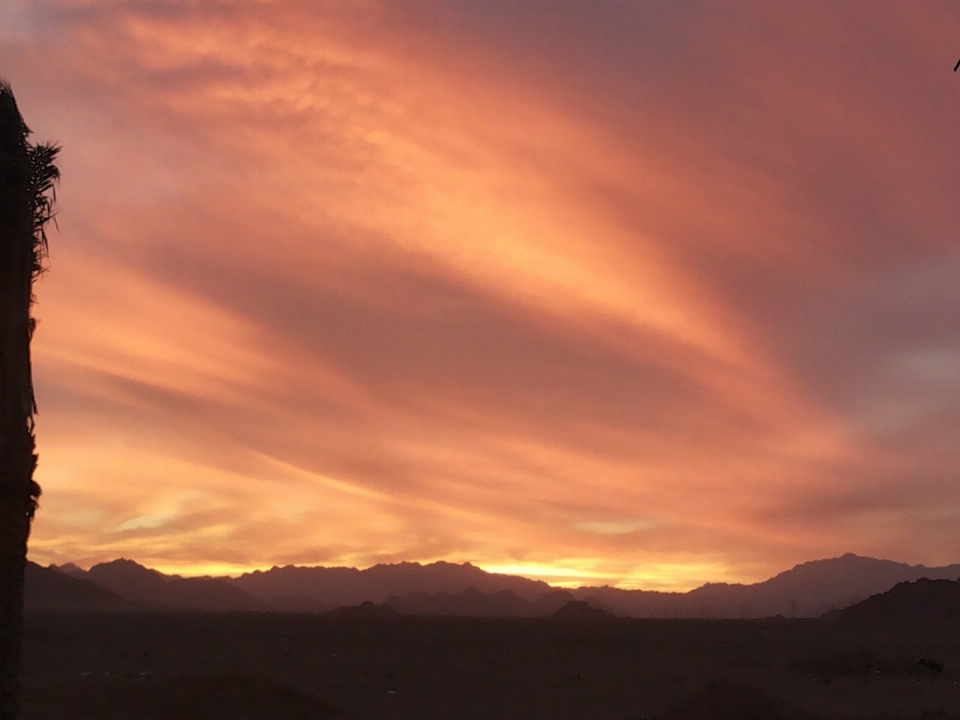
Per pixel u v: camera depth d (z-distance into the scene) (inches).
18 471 470.9
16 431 474.9
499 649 3506.4
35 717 1029.2
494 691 1919.3
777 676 2380.7
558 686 2076.8
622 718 1480.1
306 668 2383.1
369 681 2069.4
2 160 482.9
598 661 2972.4
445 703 1664.6
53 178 517.3
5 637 461.1
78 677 1868.8
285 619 6830.7
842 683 2178.9
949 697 1859.0
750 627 6811.0
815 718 1213.7
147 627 4630.9
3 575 462.6
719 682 1293.1
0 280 476.4
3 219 480.1
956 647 4183.1
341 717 1273.4
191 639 3624.5
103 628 4276.6
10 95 506.6
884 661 2586.1
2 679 457.7
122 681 1268.5
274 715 1182.3
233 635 4023.1
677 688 2066.9
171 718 1091.9
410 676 2245.3
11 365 475.5
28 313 491.2
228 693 1213.1
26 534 474.9
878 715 1475.1
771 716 1168.2
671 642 4325.8
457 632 5064.0
